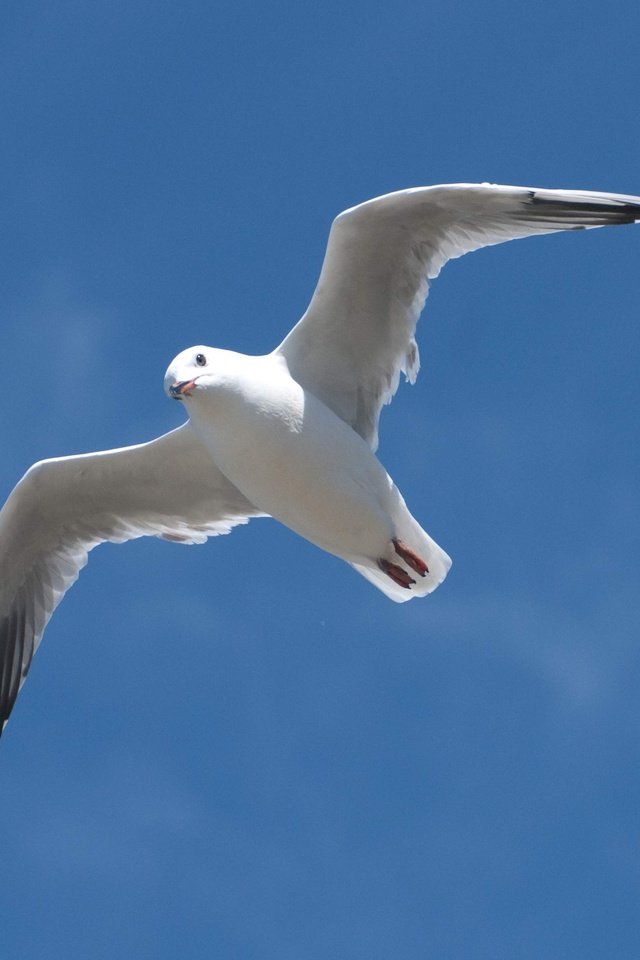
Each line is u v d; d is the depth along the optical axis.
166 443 16.30
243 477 15.25
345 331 15.59
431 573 15.85
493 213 15.44
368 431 15.86
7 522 16.91
